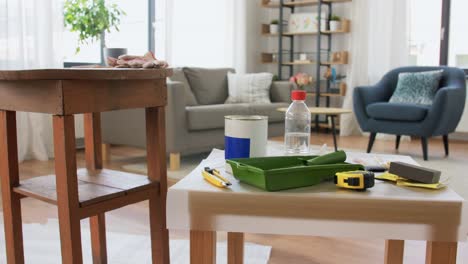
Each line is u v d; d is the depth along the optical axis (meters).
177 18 4.78
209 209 0.88
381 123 3.92
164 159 1.36
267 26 5.76
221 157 1.22
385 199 0.85
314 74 5.75
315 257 1.75
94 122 1.50
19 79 1.07
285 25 5.84
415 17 5.17
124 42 4.56
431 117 3.62
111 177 1.39
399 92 4.14
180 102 3.25
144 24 4.74
